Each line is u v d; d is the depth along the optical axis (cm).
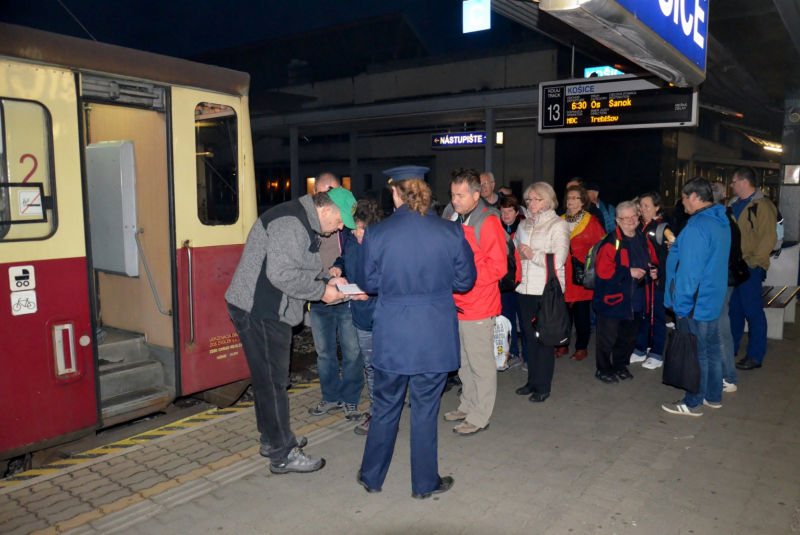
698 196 438
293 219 340
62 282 368
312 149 2294
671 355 451
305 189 2347
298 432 425
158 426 458
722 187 622
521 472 363
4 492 338
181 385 445
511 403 486
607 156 1465
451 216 492
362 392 512
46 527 298
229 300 358
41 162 357
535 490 340
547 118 840
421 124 1468
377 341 322
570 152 1529
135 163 452
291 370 606
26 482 350
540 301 462
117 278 482
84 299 379
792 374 560
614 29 287
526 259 476
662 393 509
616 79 781
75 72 369
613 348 542
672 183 1496
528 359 494
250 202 480
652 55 332
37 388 360
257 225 350
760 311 572
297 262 338
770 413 460
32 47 349
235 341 475
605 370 538
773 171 2364
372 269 319
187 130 437
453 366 319
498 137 1487
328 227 356
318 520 309
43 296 359
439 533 297
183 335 443
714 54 742
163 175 435
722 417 453
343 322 434
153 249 452
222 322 466
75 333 376
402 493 338
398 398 327
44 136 358
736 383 511
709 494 335
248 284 349
